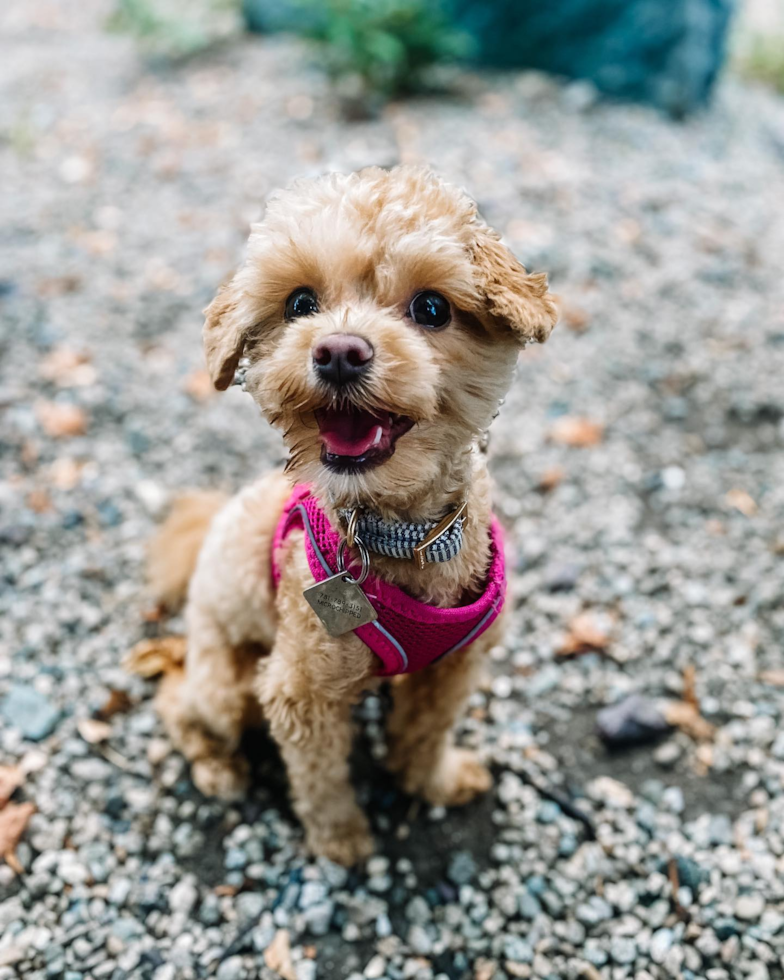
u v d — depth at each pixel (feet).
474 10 4.66
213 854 1.76
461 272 1.22
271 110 4.26
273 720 1.58
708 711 1.98
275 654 1.55
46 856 1.72
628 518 2.40
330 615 1.37
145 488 2.43
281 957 1.61
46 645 2.06
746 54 5.57
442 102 4.38
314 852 1.75
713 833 1.77
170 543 1.99
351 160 3.80
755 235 3.54
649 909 1.68
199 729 1.86
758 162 4.12
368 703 1.99
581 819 1.81
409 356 1.19
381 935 1.65
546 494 2.47
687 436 2.67
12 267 3.20
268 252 1.27
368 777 1.89
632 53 4.46
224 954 1.61
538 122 4.24
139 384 2.77
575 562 2.28
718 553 2.31
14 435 2.54
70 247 3.34
